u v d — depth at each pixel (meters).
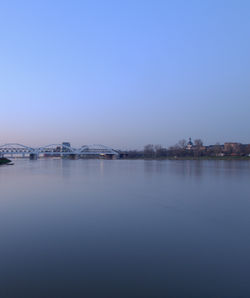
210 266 7.02
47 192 18.97
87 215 12.16
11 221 11.22
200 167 48.00
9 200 15.91
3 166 61.16
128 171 40.16
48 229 10.08
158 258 7.50
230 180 25.66
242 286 6.09
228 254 7.75
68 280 6.34
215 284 6.18
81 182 25.39
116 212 12.73
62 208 13.65
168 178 28.19
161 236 9.27
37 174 35.81
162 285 6.12
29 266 7.02
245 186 21.30
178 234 9.48
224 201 15.21
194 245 8.43
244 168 44.38
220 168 44.62
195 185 22.08
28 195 17.70
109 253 7.80
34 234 9.52
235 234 9.49
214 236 9.27
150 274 6.61
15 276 6.53
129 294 5.82
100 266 7.01
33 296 5.73
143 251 7.96
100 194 17.95
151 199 15.98
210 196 16.81
